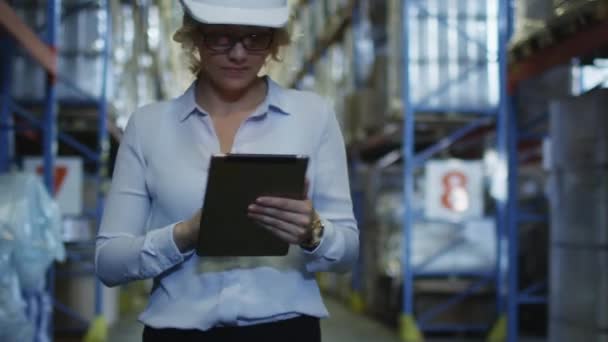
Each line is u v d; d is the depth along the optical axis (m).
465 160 12.35
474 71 9.05
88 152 9.15
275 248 1.96
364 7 11.62
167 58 17.38
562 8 5.83
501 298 8.88
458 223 9.20
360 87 12.16
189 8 1.92
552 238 6.11
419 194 10.26
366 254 11.62
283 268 2.05
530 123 8.04
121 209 2.06
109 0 8.89
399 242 9.86
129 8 10.45
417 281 9.04
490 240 9.15
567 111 5.91
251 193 1.84
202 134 2.05
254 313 2.00
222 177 1.80
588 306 5.55
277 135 2.06
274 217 1.86
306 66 17.12
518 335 9.25
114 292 10.58
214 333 2.02
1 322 4.36
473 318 9.08
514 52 7.27
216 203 1.84
